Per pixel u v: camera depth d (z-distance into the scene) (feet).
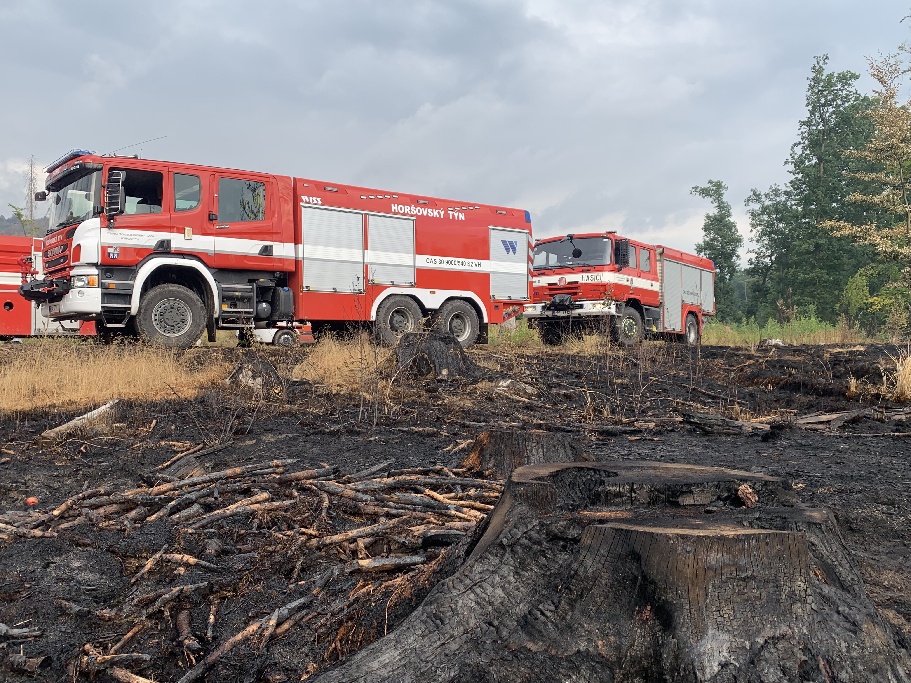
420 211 47.34
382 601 8.93
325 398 26.22
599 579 7.09
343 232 43.65
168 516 13.62
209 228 38.24
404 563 10.65
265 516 13.43
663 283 62.95
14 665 8.64
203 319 37.88
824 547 7.56
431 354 30.48
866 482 15.78
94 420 21.12
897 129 65.57
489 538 8.00
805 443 21.24
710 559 6.66
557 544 7.59
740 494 8.46
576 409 27.35
